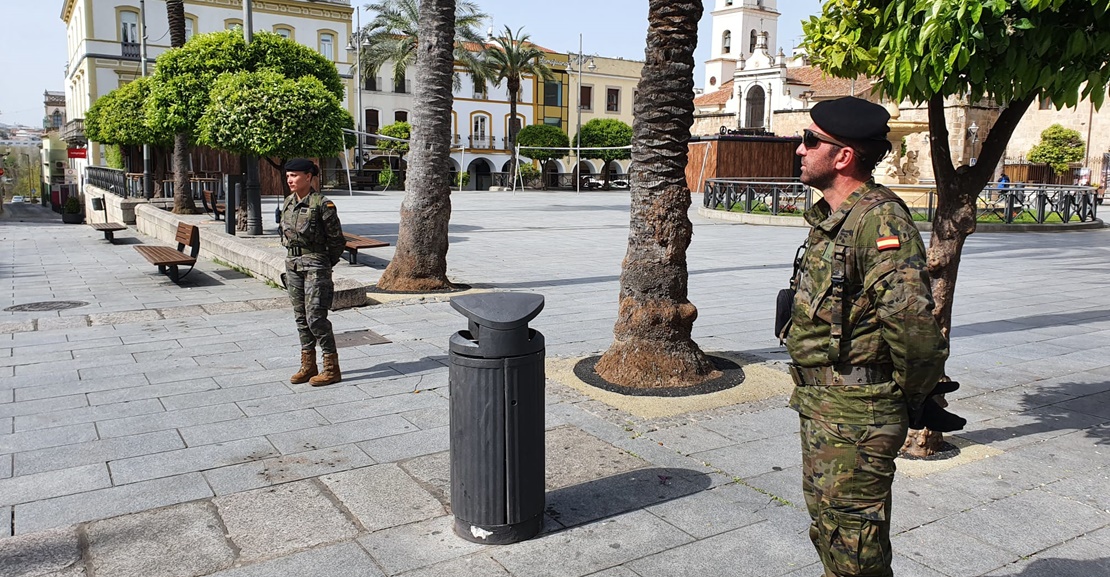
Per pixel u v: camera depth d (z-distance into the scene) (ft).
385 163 154.71
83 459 14.05
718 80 203.00
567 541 11.16
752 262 42.32
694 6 17.75
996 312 28.45
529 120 191.83
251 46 51.34
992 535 11.37
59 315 27.94
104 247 55.16
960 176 13.65
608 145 159.53
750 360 20.90
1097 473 13.60
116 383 18.85
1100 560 10.66
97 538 11.16
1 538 11.14
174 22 67.00
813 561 10.61
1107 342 23.56
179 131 52.49
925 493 12.80
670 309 18.44
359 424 15.97
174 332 24.64
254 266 36.94
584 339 23.67
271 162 48.73
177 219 54.08
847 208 7.86
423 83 30.60
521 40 152.76
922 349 7.34
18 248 54.34
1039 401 17.70
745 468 13.70
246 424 15.94
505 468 10.88
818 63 15.99
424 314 27.22
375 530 11.45
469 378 10.75
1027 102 12.90
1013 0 11.11
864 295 7.70
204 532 11.36
